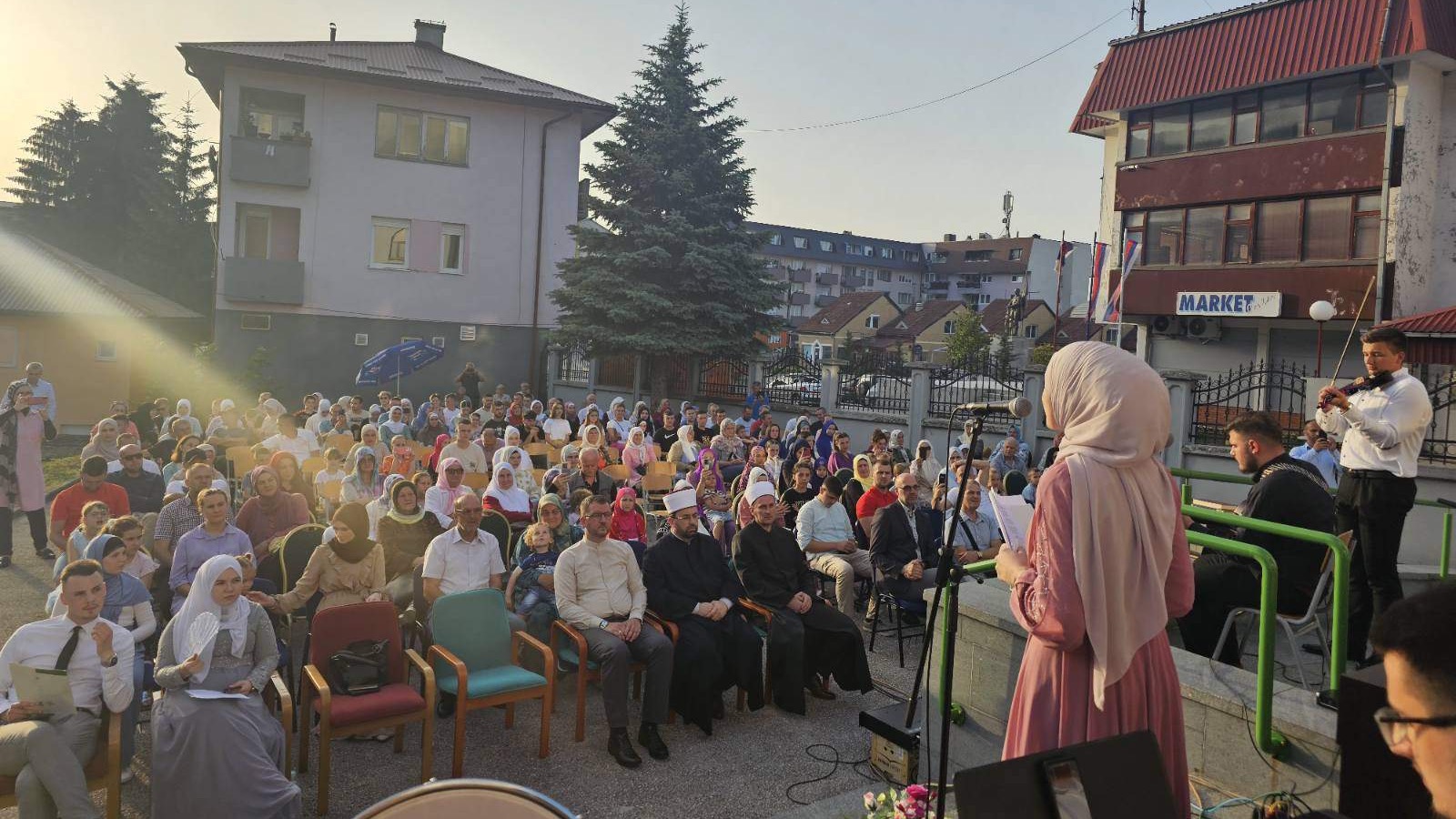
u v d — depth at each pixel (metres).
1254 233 21.19
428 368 26.55
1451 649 1.38
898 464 10.91
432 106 26.34
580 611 6.25
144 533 7.64
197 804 4.49
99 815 4.43
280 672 6.25
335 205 25.38
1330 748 3.28
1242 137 21.33
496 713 6.53
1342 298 19.70
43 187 45.62
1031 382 16.39
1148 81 22.67
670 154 22.34
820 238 95.88
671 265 21.81
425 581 6.77
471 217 26.86
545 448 15.08
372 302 25.88
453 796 2.30
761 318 22.80
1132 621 2.55
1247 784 3.56
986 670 4.65
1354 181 19.42
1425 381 16.98
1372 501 4.77
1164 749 2.67
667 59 22.92
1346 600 3.48
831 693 7.02
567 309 23.44
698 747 6.04
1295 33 20.31
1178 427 14.35
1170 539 2.64
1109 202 24.36
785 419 20.86
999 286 88.00
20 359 21.72
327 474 10.40
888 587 7.79
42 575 9.59
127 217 44.44
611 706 5.81
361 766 5.57
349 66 25.12
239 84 24.44
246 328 24.67
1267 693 3.46
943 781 2.91
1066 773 2.02
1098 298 19.88
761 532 7.20
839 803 5.04
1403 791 2.45
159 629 6.85
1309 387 10.73
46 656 4.59
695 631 6.40
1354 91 19.55
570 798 5.25
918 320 71.00
